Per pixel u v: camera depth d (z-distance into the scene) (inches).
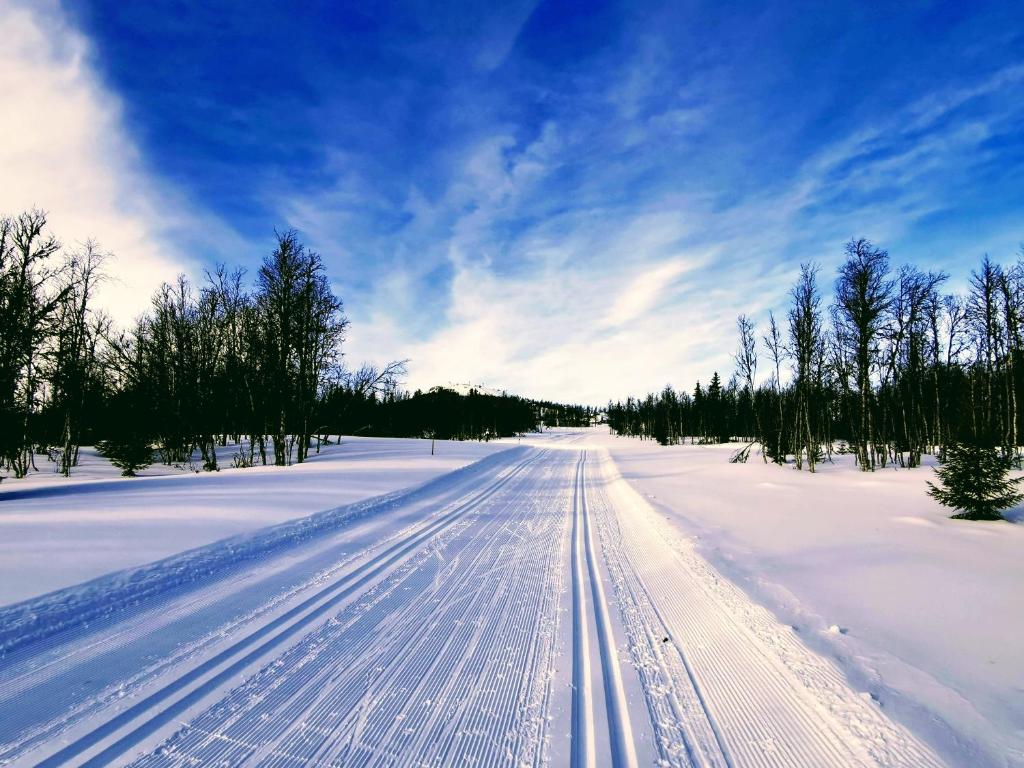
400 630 182.7
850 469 925.2
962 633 174.7
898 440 1109.1
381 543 309.4
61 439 1131.3
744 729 124.9
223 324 1040.2
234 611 195.6
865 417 878.4
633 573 263.0
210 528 304.0
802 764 111.3
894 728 119.8
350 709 132.0
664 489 609.0
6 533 281.9
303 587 225.6
